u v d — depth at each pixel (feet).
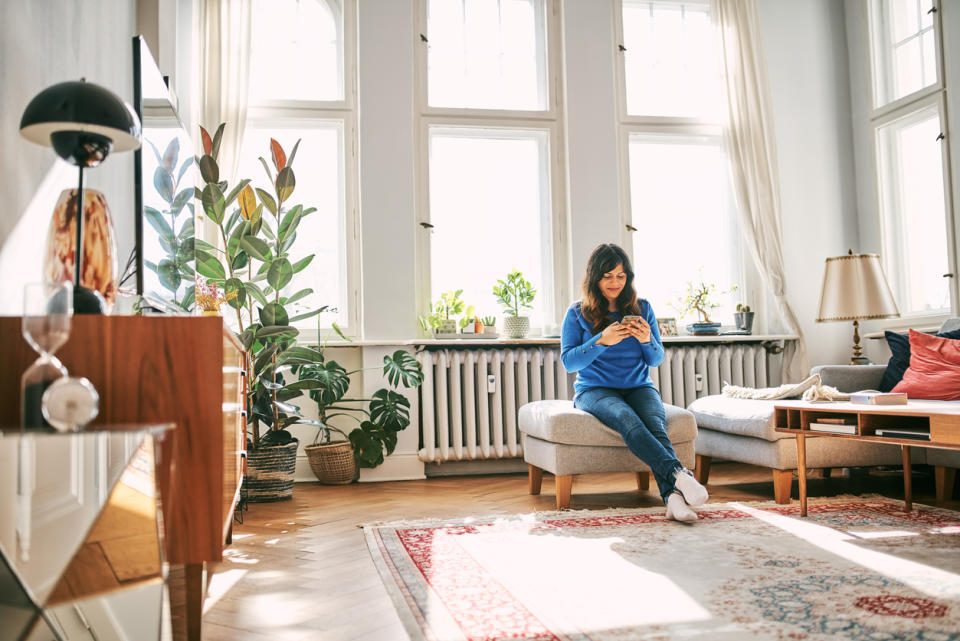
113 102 4.69
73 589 3.50
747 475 12.46
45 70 6.33
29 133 4.70
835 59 15.35
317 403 12.93
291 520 9.27
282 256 11.29
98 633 3.49
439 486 12.00
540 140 14.64
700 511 8.98
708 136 15.28
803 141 15.17
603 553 7.00
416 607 5.51
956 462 9.30
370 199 13.28
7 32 5.48
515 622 5.13
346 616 5.44
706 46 15.40
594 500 10.27
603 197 14.23
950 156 13.24
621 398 9.71
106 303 5.23
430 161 14.20
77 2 7.31
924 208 14.17
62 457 3.48
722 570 6.30
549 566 6.59
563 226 14.38
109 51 8.70
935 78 13.83
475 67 14.53
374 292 13.15
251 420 10.93
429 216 14.01
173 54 11.24
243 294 10.75
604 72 14.40
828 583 5.82
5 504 3.48
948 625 4.80
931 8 13.70
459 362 13.01
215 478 4.62
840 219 15.16
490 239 14.34
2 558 3.50
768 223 14.42
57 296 3.60
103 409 4.52
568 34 14.33
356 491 11.59
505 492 11.23
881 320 14.55
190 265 8.59
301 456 12.93
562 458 9.42
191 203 8.70
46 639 3.49
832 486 11.05
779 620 5.01
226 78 12.86
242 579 6.52
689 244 15.14
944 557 6.53
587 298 9.95
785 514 8.68
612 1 14.82
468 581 6.17
